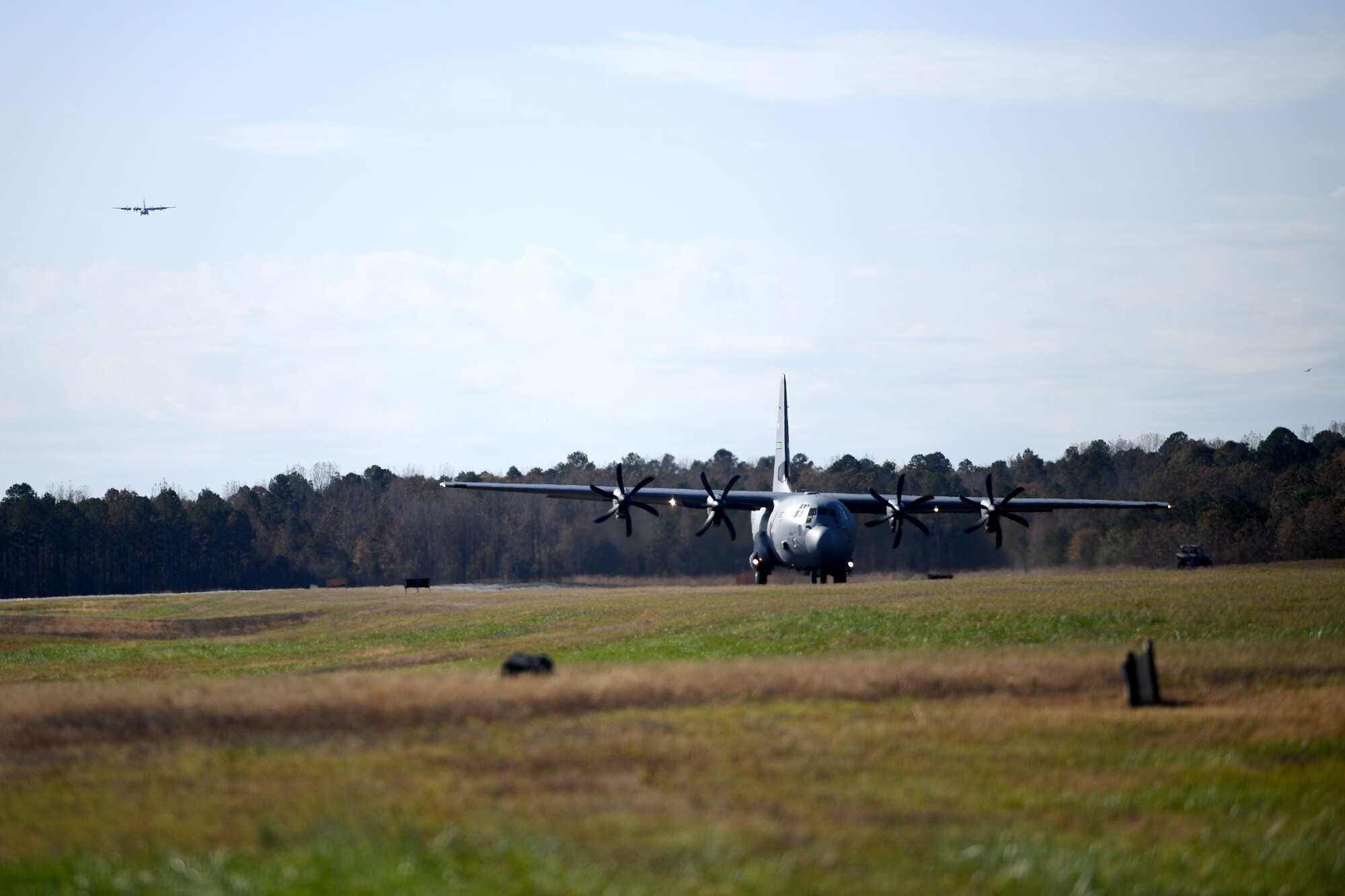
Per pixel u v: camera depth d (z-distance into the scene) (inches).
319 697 2866.6
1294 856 1855.3
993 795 2098.9
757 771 2192.4
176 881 1654.8
